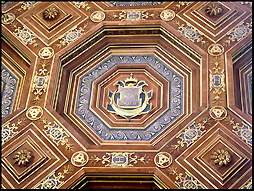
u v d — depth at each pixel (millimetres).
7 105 8609
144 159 7645
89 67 9047
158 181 7512
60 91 8648
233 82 8453
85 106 8555
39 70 8695
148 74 8898
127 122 8320
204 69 8555
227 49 8734
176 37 8922
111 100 8578
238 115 8000
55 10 9312
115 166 7602
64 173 7594
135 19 9156
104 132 8219
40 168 7652
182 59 8961
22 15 9352
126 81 8812
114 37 9258
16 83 8906
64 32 9117
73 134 7988
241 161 7539
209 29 8969
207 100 8203
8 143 7902
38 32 9133
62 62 8914
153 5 9359
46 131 8023
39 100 8344
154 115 8375
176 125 8102
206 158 7605
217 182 7387
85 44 9055
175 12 9211
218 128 7895
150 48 9195
